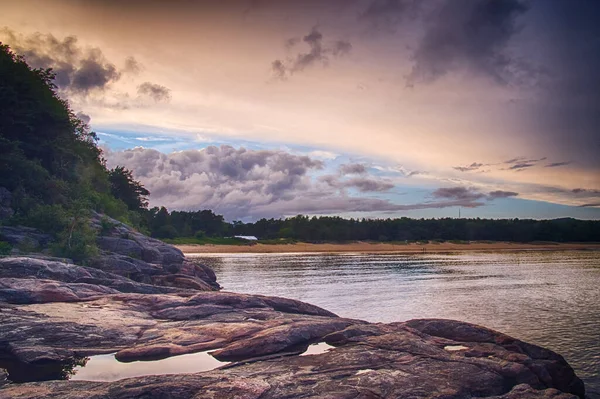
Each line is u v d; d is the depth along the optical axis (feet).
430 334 52.85
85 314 57.88
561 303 130.41
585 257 420.36
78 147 212.84
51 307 60.23
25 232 119.75
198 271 160.35
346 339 48.29
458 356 42.24
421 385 34.88
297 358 41.81
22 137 175.83
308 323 52.19
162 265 147.02
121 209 236.02
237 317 60.18
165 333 52.75
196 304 67.87
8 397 30.94
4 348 47.62
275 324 54.34
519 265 307.17
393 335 47.50
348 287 171.32
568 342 80.33
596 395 53.83
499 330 90.94
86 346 48.67
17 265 77.82
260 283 185.37
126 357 45.52
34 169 153.07
